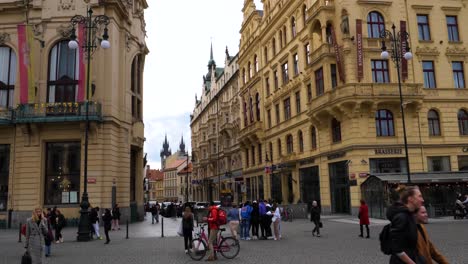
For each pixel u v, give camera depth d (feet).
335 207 114.21
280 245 55.72
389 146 103.86
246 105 193.26
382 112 106.32
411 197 15.33
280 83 151.53
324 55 111.04
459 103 112.68
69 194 100.63
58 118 98.48
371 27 110.01
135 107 126.41
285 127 146.72
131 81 124.98
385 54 79.25
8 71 109.60
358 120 103.19
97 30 105.40
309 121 127.24
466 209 89.92
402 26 109.60
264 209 66.03
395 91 103.81
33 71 104.78
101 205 98.68
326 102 108.58
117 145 109.19
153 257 47.83
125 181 111.34
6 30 109.91
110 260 45.98
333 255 44.78
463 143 110.22
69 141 102.68
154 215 113.60
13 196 100.32
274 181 152.76
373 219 92.94
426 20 115.24
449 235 59.21
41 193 99.76
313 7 119.65
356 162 101.96
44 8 107.86
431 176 98.53
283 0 147.54
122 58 114.83
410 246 14.61
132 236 75.10
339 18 110.63
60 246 60.80
